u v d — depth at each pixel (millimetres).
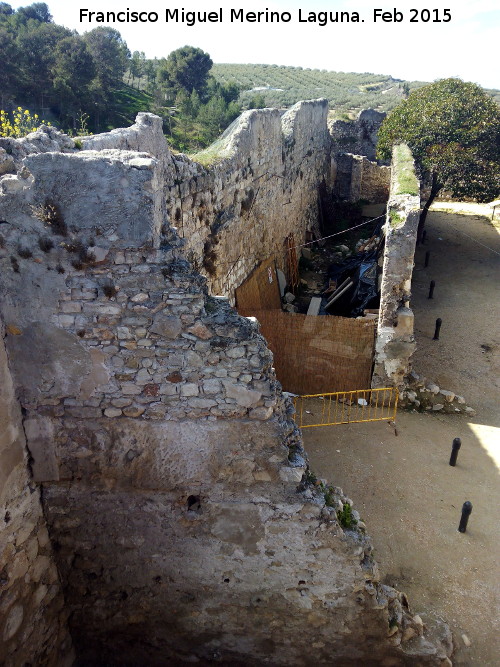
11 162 5402
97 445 5941
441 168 20547
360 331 12062
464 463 10625
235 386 5543
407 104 23250
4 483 5590
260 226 15203
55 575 6629
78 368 5578
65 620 6941
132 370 5570
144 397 5688
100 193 4859
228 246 12586
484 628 7426
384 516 9242
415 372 13367
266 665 6992
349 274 18406
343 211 26594
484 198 21219
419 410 12344
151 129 9016
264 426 5688
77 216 4941
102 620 6969
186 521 6191
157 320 5344
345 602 6344
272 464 5852
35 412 5809
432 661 6754
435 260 21391
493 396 12938
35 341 5465
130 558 6484
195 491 6051
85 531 6395
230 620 6707
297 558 6203
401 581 8070
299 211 20297
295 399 12508
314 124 21625
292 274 18906
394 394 12344
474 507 9492
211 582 6488
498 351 14805
